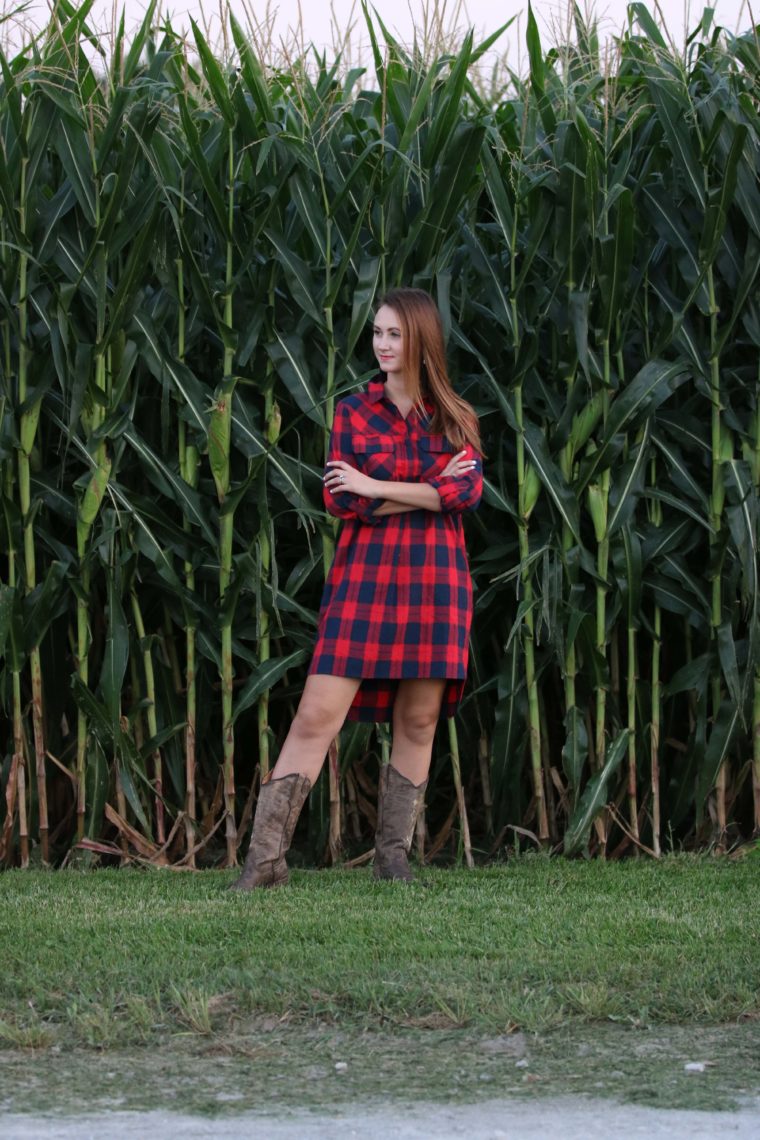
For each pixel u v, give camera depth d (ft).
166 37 37.83
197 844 38.37
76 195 35.86
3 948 25.50
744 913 29.43
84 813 37.58
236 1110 17.84
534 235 37.47
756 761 39.24
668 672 42.06
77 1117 17.56
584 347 37.14
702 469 40.78
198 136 36.29
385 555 31.96
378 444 32.01
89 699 36.50
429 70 36.42
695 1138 16.80
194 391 37.35
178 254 37.76
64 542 39.93
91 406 37.27
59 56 36.22
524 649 38.73
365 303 36.81
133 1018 21.31
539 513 39.83
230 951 25.23
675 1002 22.33
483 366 37.96
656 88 37.55
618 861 38.22
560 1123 17.34
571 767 38.06
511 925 27.89
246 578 36.96
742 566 37.78
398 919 28.25
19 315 37.17
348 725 37.86
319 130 37.88
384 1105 18.04
